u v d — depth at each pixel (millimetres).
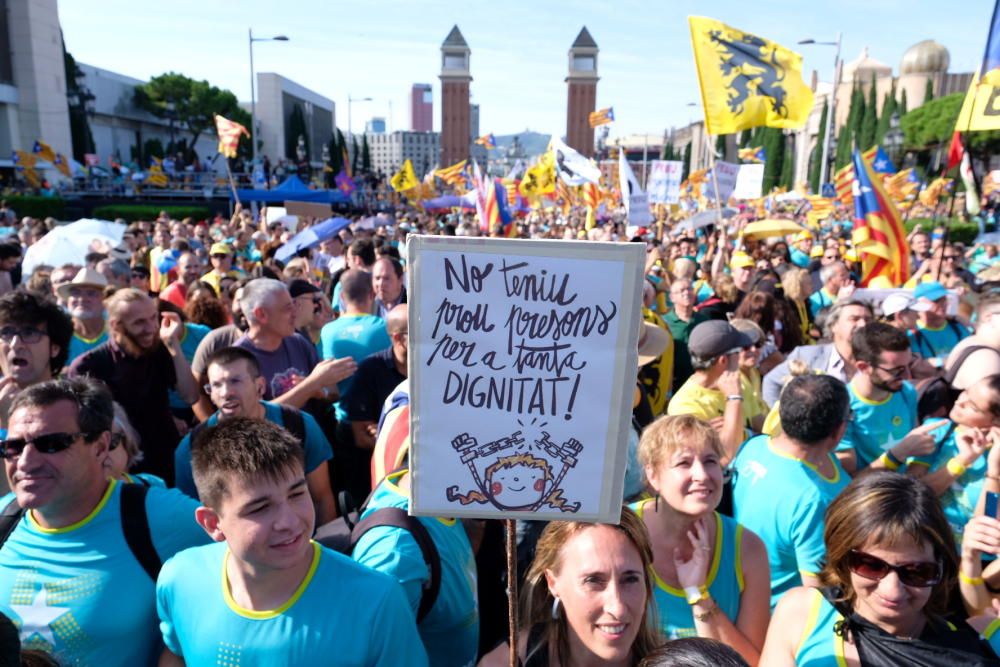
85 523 2355
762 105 7863
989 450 3203
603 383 1911
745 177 15461
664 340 4547
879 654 2033
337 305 7598
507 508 1956
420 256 1860
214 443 2000
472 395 1916
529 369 1903
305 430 3635
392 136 169625
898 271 8297
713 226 19594
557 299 1879
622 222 24453
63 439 2248
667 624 2447
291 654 1986
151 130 72875
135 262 10391
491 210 16016
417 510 1949
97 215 33156
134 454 3039
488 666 2209
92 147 55781
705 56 7844
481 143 32500
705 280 9211
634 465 3168
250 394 3391
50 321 3520
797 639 2197
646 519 2596
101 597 2291
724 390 3924
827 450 2916
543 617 2197
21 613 2281
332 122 101250
